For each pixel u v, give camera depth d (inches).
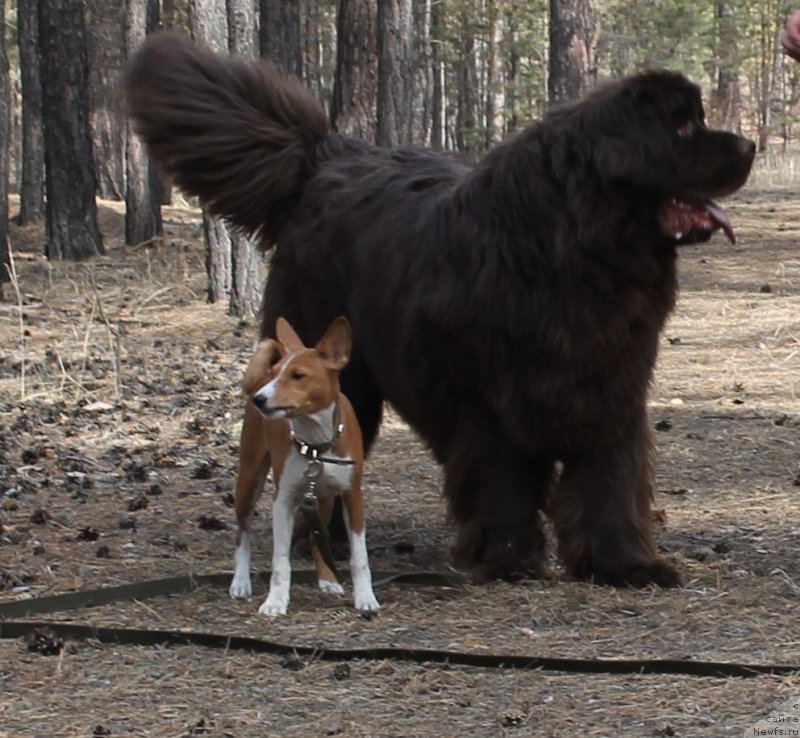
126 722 197.3
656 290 264.5
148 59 323.9
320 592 262.7
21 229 1247.5
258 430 254.5
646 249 257.1
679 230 256.8
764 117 2167.8
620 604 251.9
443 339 269.3
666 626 239.1
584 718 195.0
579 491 271.9
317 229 301.6
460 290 263.7
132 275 869.8
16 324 665.6
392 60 842.8
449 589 263.0
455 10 1648.6
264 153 314.2
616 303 257.0
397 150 310.8
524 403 263.3
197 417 460.4
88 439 432.1
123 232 1241.4
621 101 253.6
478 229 263.0
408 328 274.4
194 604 257.0
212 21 624.4
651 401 474.0
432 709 200.2
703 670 212.5
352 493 248.1
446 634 237.0
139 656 227.0
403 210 285.0
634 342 261.3
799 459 389.4
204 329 645.9
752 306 687.7
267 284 315.6
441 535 320.2
